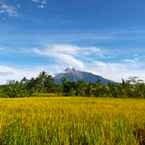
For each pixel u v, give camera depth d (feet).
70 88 389.60
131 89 367.66
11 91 347.56
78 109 84.58
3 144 37.99
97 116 61.52
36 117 57.88
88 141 38.83
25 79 423.64
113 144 39.22
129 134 42.47
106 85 380.78
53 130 42.68
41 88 427.33
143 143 40.57
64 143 38.32
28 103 125.18
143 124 50.19
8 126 42.80
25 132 41.29
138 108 93.04
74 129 43.86
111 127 44.83
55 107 94.89
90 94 372.17
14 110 81.51
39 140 38.86
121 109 86.48
